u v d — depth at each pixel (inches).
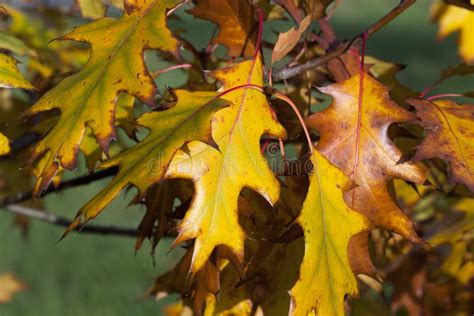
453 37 203.2
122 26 33.3
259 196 33.7
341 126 32.9
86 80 32.5
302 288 31.0
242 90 32.6
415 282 43.8
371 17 221.6
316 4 36.4
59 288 111.6
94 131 31.6
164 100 38.7
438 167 39.0
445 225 43.7
